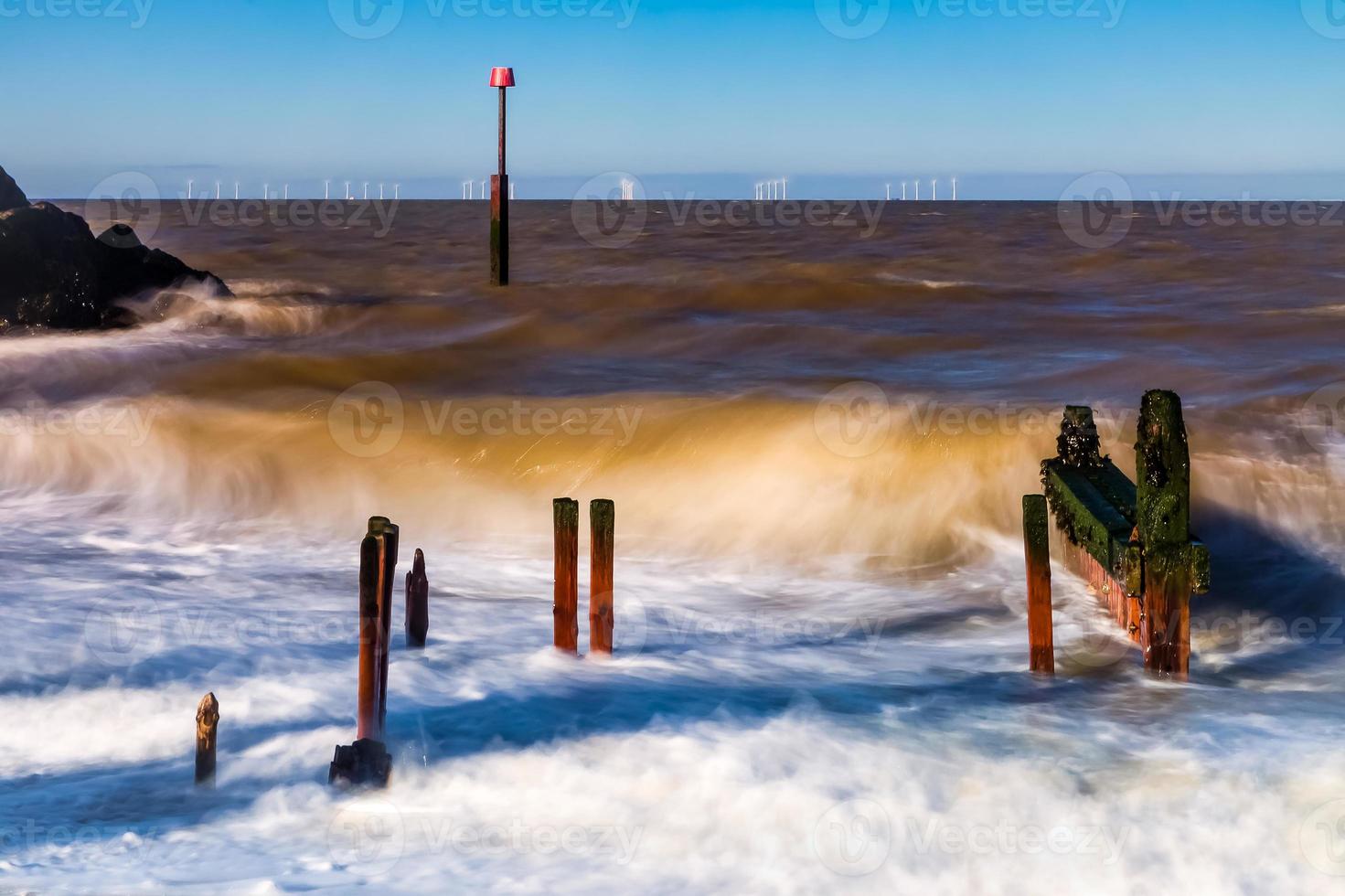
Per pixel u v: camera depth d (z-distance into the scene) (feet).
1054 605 35.17
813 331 86.22
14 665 28.58
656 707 26.63
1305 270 138.62
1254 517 42.27
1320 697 27.66
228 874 18.93
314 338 87.76
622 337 86.89
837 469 46.29
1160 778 22.75
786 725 25.43
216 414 56.54
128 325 88.89
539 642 31.81
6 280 83.71
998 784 22.45
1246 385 61.93
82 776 22.74
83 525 46.24
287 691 27.07
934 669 30.17
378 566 22.02
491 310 100.83
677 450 49.65
